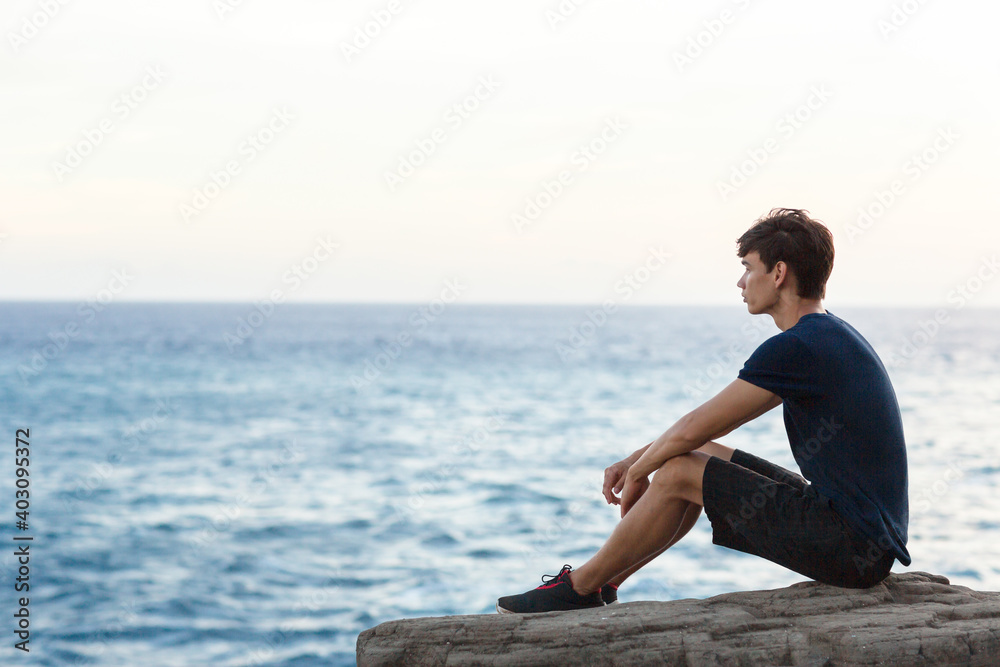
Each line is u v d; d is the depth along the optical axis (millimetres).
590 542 12797
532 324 154250
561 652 2824
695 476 3037
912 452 20094
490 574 11320
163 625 9562
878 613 2918
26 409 33531
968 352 64188
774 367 2889
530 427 27453
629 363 56250
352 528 14125
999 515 13188
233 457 22234
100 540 13461
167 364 57719
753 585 9906
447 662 2852
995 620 2861
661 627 2900
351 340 92188
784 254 3043
